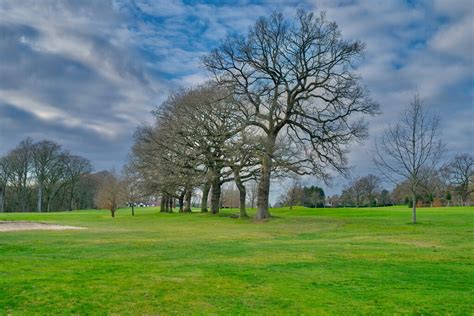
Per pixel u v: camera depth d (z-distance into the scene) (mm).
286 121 38844
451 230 25531
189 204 63750
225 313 8422
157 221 40625
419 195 69438
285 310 8633
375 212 50344
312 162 38000
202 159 42938
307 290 10133
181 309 8648
